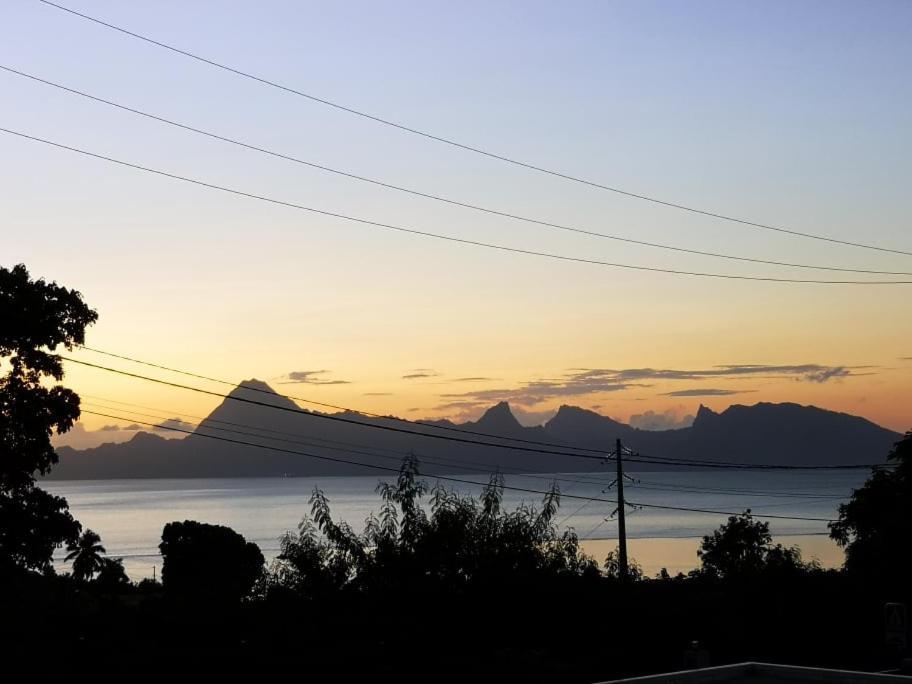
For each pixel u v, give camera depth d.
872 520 54.84
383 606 29.22
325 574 29.77
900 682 20.55
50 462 45.88
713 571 64.31
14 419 44.53
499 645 29.70
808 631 40.03
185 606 32.88
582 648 31.66
